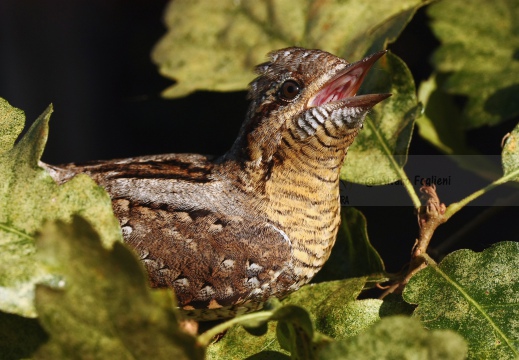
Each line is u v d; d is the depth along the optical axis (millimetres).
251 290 1318
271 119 1325
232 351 1289
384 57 1329
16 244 1271
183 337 1254
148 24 1481
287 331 1274
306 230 1322
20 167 1278
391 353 1259
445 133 1363
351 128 1320
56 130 1470
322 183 1323
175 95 1366
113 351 1257
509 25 1363
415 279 1294
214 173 1329
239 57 1371
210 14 1377
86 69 1479
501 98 1355
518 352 1283
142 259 1315
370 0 1361
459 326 1288
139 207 1318
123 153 1465
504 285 1291
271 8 1368
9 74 1475
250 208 1323
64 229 1251
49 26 1479
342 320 1295
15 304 1267
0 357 1271
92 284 1252
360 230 1315
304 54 1328
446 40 1365
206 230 1318
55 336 1256
